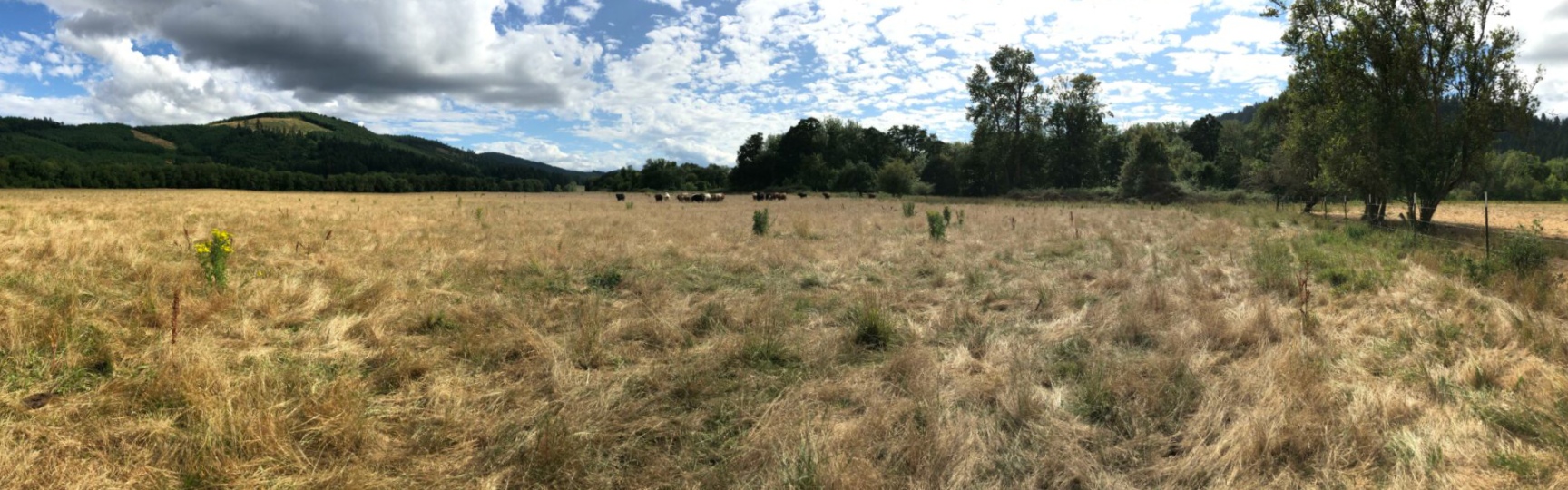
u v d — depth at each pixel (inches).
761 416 149.0
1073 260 424.5
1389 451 131.0
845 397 165.2
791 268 383.9
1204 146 2758.4
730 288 320.8
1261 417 138.7
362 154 6304.1
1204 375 176.1
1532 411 144.1
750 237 555.2
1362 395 156.6
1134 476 126.5
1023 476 126.5
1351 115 755.4
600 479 122.7
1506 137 813.9
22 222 455.5
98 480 110.3
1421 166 700.7
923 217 853.2
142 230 460.1
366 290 263.7
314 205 1156.5
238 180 3046.3
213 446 119.0
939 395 159.6
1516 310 235.9
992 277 354.0
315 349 189.0
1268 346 203.6
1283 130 1250.6
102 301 227.0
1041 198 1904.5
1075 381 177.2
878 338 217.8
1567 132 4301.2
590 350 193.8
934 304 286.5
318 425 133.0
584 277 337.1
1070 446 134.6
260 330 205.2
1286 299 291.1
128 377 151.9
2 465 109.7
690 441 139.1
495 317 238.4
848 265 392.2
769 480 119.9
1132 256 431.8
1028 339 220.8
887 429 140.4
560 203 1450.5
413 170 5856.3
